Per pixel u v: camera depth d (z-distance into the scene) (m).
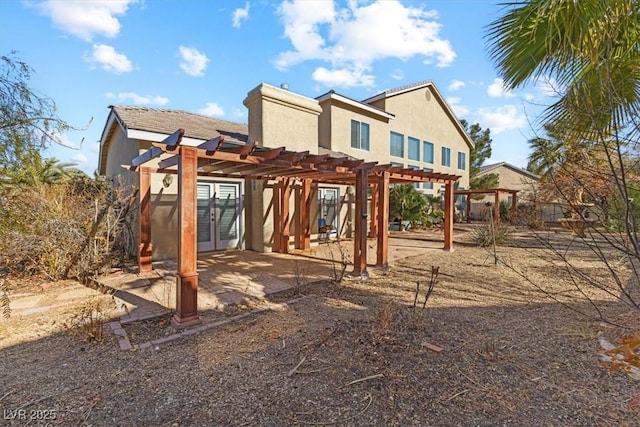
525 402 2.69
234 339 3.95
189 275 4.34
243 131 12.46
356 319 4.53
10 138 4.57
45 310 4.88
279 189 10.62
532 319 4.55
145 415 2.55
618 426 2.40
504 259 8.98
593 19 2.48
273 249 10.57
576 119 2.96
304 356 3.47
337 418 2.51
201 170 7.56
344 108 15.44
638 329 3.60
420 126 20.88
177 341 3.91
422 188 21.98
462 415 2.53
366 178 7.06
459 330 4.14
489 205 13.99
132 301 5.30
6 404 2.69
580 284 6.49
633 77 2.66
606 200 2.56
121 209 7.44
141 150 8.86
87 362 3.40
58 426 2.43
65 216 6.52
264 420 2.49
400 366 3.24
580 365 3.28
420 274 7.39
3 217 5.10
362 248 6.99
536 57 3.17
